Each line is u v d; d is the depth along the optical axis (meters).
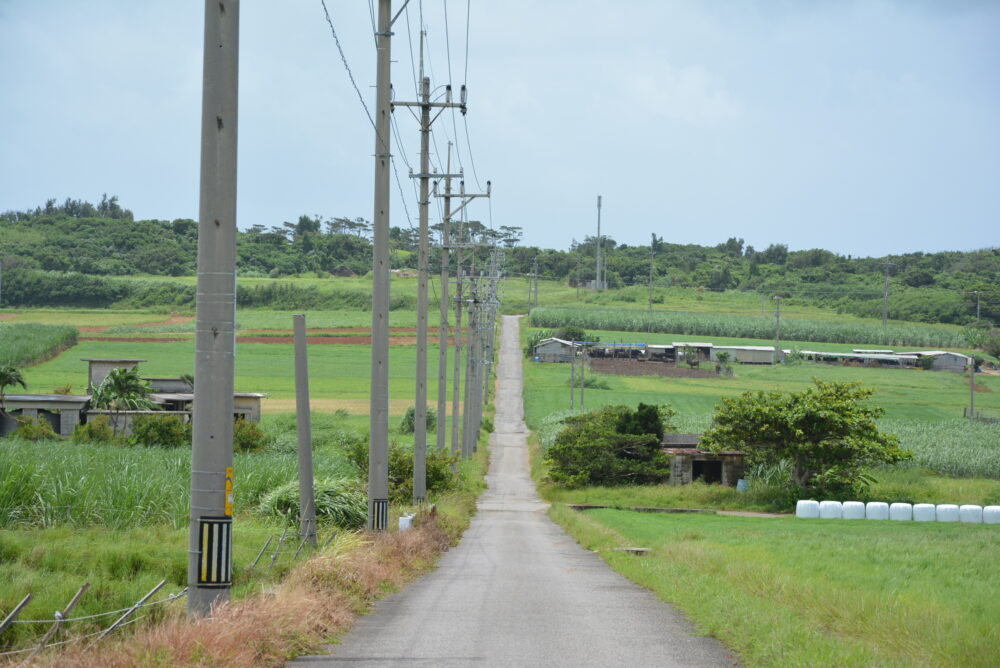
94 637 15.88
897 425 120.88
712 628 18.66
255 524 35.50
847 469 78.62
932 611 20.16
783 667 14.69
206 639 14.34
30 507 31.34
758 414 77.56
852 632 18.80
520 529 55.06
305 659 15.60
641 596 24.75
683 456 89.25
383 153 35.72
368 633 18.19
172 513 33.34
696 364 199.88
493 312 128.50
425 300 48.28
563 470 89.31
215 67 16.33
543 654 16.19
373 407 36.19
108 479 34.16
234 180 16.53
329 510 37.16
